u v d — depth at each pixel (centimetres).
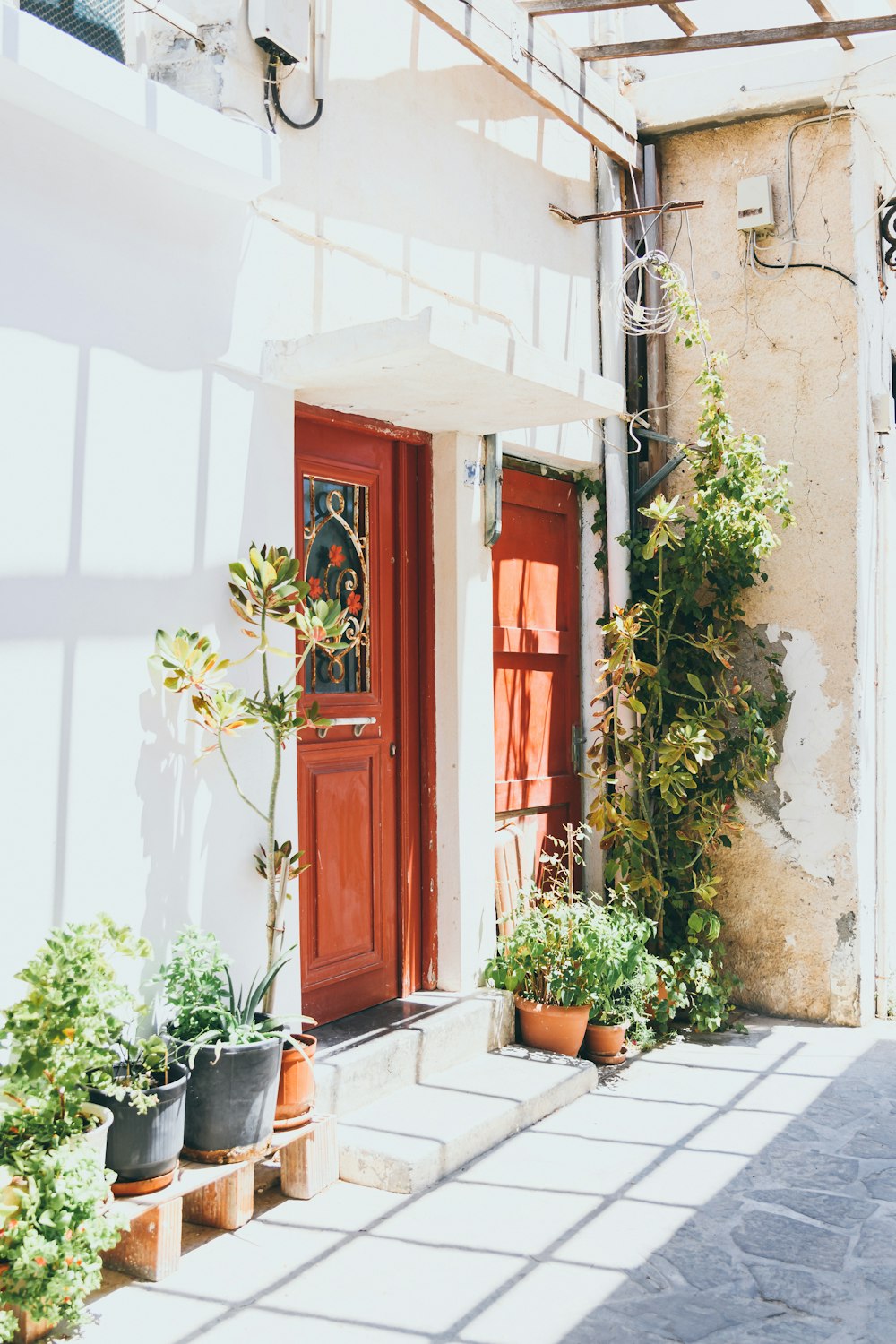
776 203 582
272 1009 363
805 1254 326
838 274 565
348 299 427
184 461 355
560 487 592
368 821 469
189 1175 317
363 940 464
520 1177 374
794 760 573
